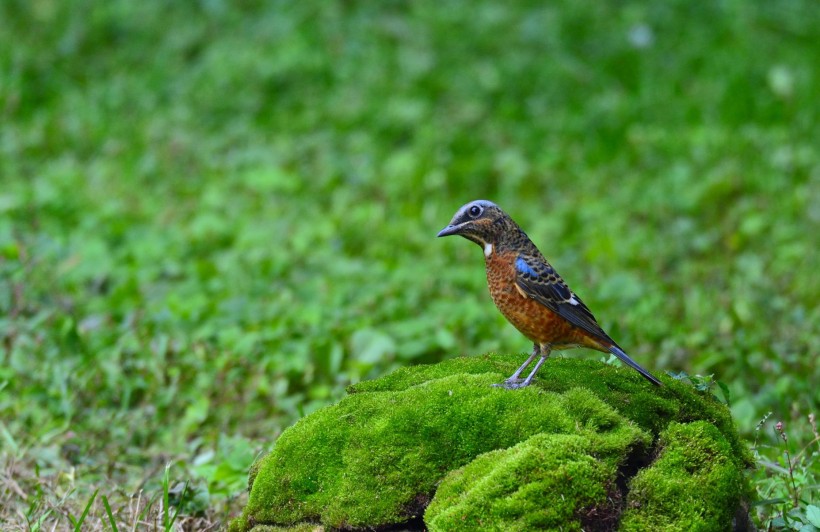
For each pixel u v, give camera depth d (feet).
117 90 64.95
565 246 50.11
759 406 33.37
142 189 55.31
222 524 26.32
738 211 51.31
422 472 21.01
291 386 36.14
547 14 72.79
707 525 20.22
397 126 62.64
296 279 45.50
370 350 37.55
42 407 33.01
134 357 36.22
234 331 38.45
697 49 69.26
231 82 65.92
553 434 20.86
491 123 63.00
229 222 51.57
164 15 72.43
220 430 32.89
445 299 44.06
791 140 58.49
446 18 72.64
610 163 58.90
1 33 69.21
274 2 73.67
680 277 45.62
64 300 41.47
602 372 23.80
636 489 20.54
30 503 27.09
